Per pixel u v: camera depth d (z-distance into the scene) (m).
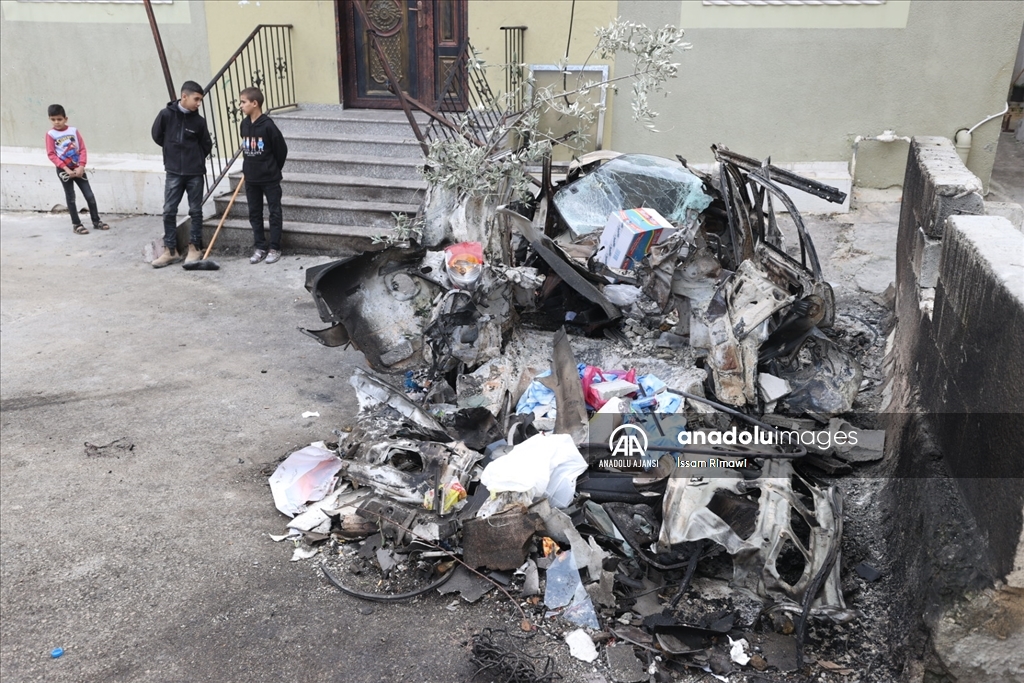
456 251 4.45
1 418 5.18
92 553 3.87
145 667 3.21
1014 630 2.70
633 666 3.16
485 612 3.50
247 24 9.63
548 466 3.70
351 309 4.88
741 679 3.10
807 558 3.27
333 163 8.97
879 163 8.49
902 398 4.18
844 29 8.11
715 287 4.60
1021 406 2.45
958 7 7.86
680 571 3.55
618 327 4.88
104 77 10.24
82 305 7.15
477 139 5.81
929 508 3.15
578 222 5.54
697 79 8.54
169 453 4.76
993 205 5.75
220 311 7.00
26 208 10.70
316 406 5.35
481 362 4.62
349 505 3.99
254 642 3.34
